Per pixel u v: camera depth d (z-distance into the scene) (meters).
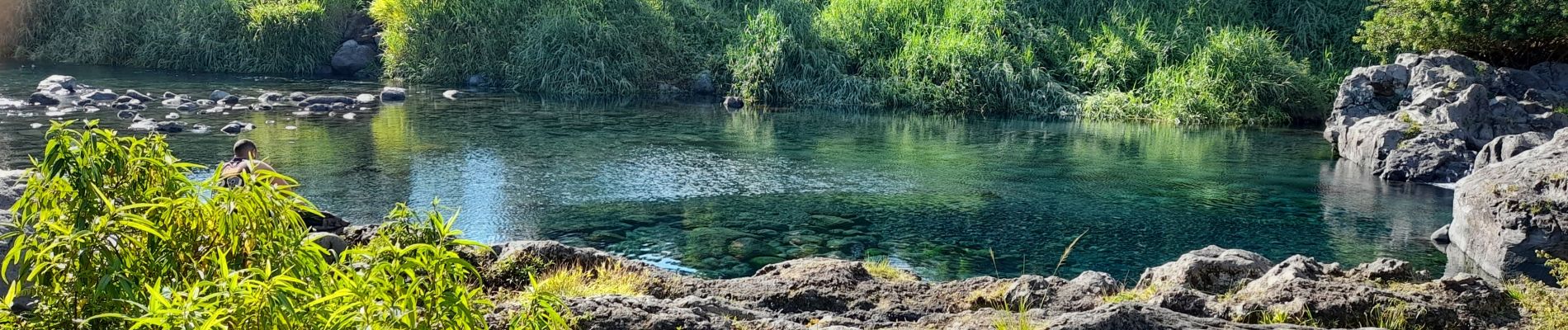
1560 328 5.71
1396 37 21.53
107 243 3.10
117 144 3.31
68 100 21.30
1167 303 6.34
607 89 26.92
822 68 26.55
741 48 27.67
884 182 14.48
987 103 25.00
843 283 6.92
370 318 2.95
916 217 12.19
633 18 28.53
